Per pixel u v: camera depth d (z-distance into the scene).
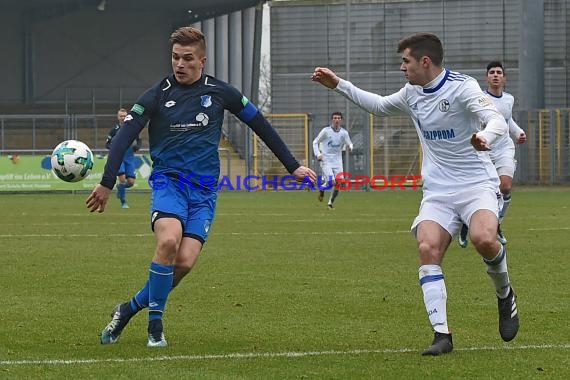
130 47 125.19
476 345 19.09
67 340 19.72
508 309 19.06
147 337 20.08
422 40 18.75
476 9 106.50
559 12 105.38
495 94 38.47
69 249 37.38
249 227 47.84
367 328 21.12
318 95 109.25
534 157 94.75
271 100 110.06
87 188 90.25
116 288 27.22
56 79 123.38
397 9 108.06
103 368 16.88
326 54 109.12
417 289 26.81
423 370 16.70
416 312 23.17
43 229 46.94
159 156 19.39
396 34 108.31
